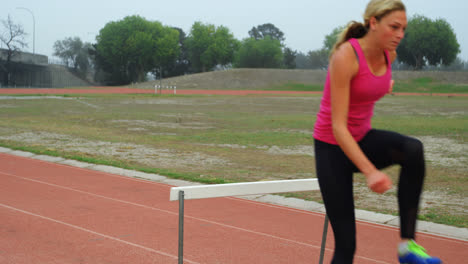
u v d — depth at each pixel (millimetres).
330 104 1918
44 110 30938
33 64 104062
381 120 26203
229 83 93875
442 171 11328
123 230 5898
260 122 24344
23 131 18578
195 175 10305
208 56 122500
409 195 1790
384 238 5793
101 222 6289
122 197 8008
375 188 1685
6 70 94500
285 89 90938
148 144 15672
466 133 19594
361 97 1864
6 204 7289
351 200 1957
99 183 9289
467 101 50844
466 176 10672
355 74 1814
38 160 12086
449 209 7586
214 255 4961
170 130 20281
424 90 85875
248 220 6543
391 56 1962
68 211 6906
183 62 138250
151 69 124312
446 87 87500
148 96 55875
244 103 43656
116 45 112938
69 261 4738
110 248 5168
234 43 127875
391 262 4820
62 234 5691
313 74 101188
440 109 36875
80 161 11898
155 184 9367
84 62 131625
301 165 12062
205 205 7465
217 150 14562
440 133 19625
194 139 17188
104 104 39031
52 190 8469
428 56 116562
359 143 1948
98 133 18672
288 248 5246
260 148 15156
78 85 116000
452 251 5363
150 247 5211
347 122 1919
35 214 6684
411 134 19250
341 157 1937
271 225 6297
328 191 1934
